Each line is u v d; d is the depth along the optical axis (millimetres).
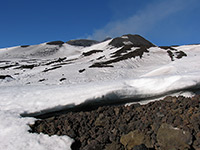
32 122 5672
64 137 5082
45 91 8227
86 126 5691
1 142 4711
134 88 7500
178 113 5102
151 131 4992
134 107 6430
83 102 6801
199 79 7273
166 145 4488
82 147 4992
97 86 7777
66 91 7695
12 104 7031
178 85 6969
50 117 6680
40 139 4887
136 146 4543
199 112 4773
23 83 18766
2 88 10320
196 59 20969
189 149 4195
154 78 8078
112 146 4945
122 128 5328
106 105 7199
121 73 20078
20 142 4676
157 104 6020
